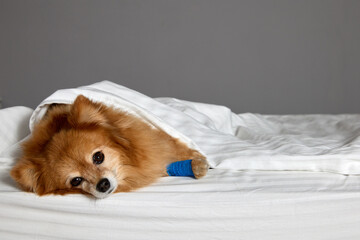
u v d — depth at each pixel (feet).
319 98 6.66
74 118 2.38
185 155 2.67
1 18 6.49
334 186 2.27
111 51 6.57
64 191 2.31
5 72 6.64
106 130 2.41
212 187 2.32
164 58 6.63
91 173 2.27
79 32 6.51
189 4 6.50
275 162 2.51
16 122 2.86
